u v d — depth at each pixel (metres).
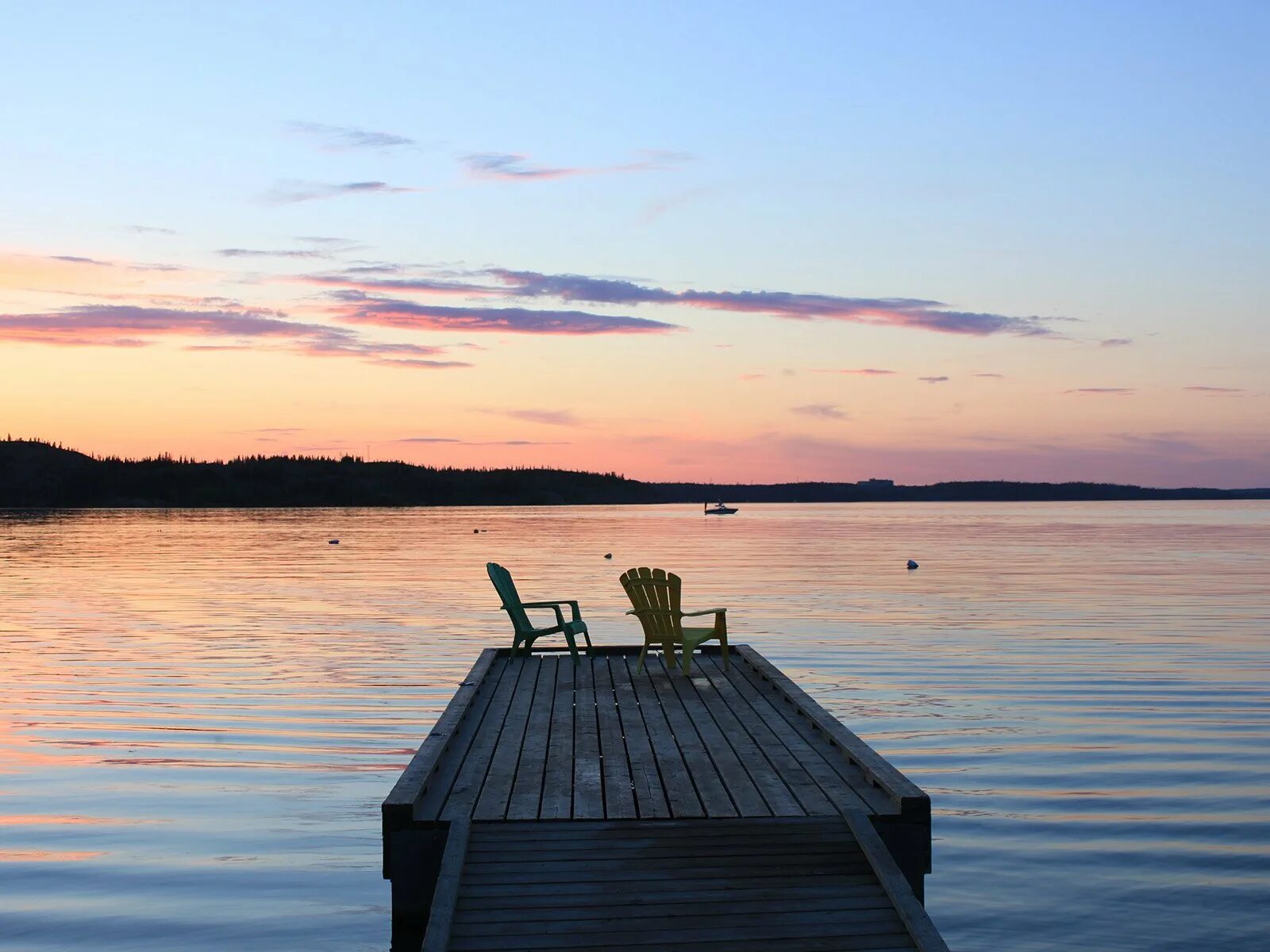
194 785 8.79
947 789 8.62
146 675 14.16
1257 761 9.41
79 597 25.77
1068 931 5.97
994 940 5.86
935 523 102.69
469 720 7.59
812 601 24.39
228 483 161.00
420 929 5.10
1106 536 67.12
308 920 6.11
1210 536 66.44
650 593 9.77
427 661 15.44
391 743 10.29
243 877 6.76
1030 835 7.48
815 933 4.47
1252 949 5.73
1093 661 15.24
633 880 4.80
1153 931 5.95
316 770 9.28
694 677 9.55
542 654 10.98
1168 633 18.41
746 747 6.67
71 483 150.38
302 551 47.34
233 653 16.25
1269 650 16.36
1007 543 56.81
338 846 7.34
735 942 4.41
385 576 32.56
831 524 99.94
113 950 5.70
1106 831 7.57
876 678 13.76
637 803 5.51
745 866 4.91
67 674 14.22
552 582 30.09
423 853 5.13
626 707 8.08
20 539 58.47
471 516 120.69
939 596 25.75
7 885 6.62
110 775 9.10
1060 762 9.41
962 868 6.89
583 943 4.40
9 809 8.14
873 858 4.88
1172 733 10.51
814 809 5.39
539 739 6.96
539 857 4.96
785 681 8.76
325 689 13.11
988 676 13.93
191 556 42.91
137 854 7.18
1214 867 6.88
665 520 110.50
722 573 33.94
